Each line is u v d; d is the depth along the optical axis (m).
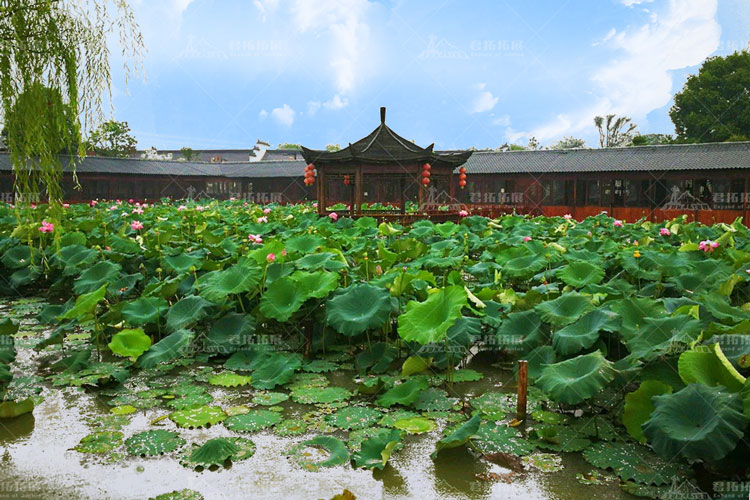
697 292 5.15
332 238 8.30
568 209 23.98
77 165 26.94
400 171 15.64
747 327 3.22
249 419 3.48
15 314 6.26
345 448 3.02
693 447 2.39
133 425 3.42
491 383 4.21
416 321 3.91
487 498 2.60
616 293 4.76
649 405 2.95
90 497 2.58
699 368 2.85
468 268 6.84
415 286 4.92
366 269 5.87
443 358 4.32
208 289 4.86
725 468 2.71
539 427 3.38
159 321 4.96
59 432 3.32
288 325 5.39
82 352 4.56
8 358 3.95
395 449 3.11
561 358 3.88
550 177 24.48
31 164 3.92
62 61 3.80
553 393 3.10
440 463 2.95
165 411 3.66
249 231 10.26
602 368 3.10
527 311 4.37
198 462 2.90
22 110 3.68
